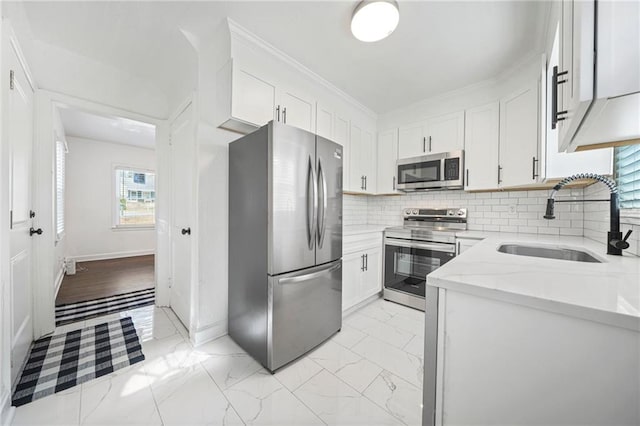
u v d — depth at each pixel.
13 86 1.46
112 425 1.18
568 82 0.74
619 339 0.53
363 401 1.35
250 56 1.82
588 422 0.56
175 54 2.00
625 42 0.53
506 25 1.64
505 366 0.66
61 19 1.64
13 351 1.46
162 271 2.59
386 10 1.45
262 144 1.65
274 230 1.58
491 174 2.30
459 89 2.49
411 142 2.88
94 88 2.12
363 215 3.50
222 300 2.03
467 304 0.72
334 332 2.04
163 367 1.62
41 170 1.93
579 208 2.14
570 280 0.74
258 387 1.45
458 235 2.31
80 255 4.61
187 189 2.11
